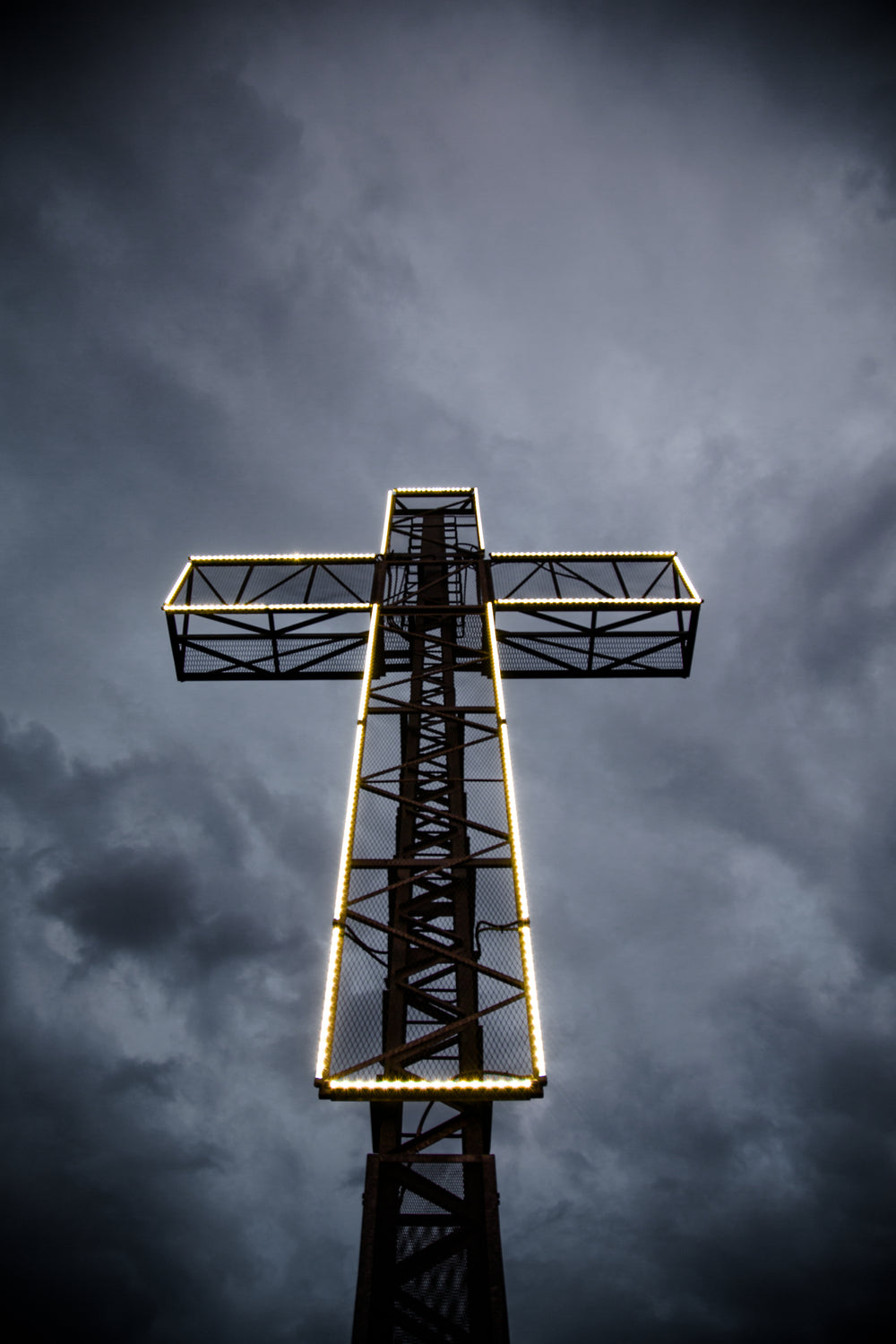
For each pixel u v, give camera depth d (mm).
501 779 20453
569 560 26547
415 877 18391
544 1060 15289
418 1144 15414
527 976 16500
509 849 18875
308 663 25234
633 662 25359
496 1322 13141
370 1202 14484
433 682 24141
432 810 19750
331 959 16812
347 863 18531
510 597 25875
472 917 18172
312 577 26344
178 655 25156
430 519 29312
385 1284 13789
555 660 25344
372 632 24219
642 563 26641
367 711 21828
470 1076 15758
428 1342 13234
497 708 21828
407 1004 17406
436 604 26078
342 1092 14984
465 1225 14320
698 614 24859
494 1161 14961
